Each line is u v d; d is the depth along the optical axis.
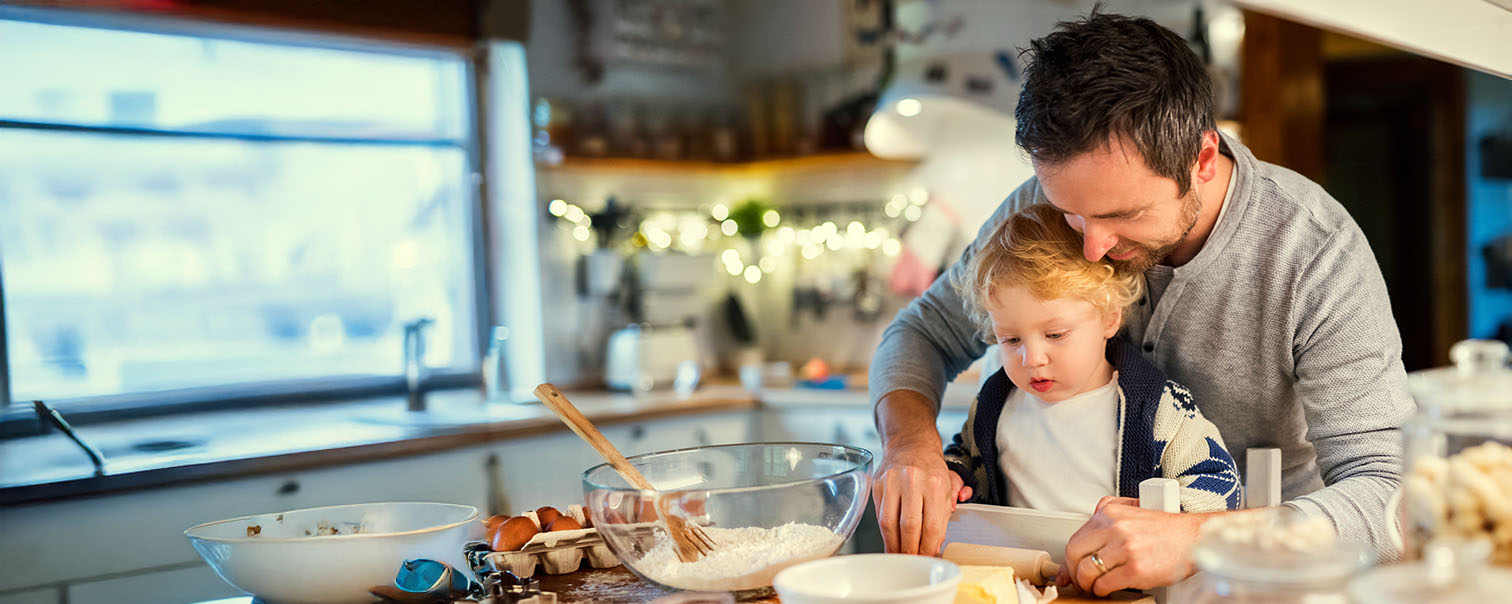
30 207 2.94
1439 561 0.65
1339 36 4.54
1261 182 1.24
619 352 3.71
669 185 4.12
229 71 3.25
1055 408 1.31
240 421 3.13
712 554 1.03
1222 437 1.39
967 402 3.04
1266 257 1.23
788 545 1.02
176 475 2.47
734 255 4.32
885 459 1.26
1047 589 1.04
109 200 3.07
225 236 3.27
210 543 1.09
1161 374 1.26
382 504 1.28
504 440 2.99
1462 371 0.86
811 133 4.02
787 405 3.48
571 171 3.80
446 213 3.69
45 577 2.34
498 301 3.73
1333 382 1.21
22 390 2.92
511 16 3.62
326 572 1.07
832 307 4.12
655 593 1.10
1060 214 1.26
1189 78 1.06
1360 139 4.82
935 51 3.36
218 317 3.26
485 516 2.95
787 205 4.28
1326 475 1.24
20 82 2.92
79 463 2.57
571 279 3.80
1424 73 4.54
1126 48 1.04
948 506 1.14
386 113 3.55
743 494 1.05
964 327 1.50
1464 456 0.78
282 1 3.17
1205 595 0.73
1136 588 1.01
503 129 3.69
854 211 4.07
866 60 3.85
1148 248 1.15
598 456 3.19
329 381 3.45
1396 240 4.73
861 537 2.95
